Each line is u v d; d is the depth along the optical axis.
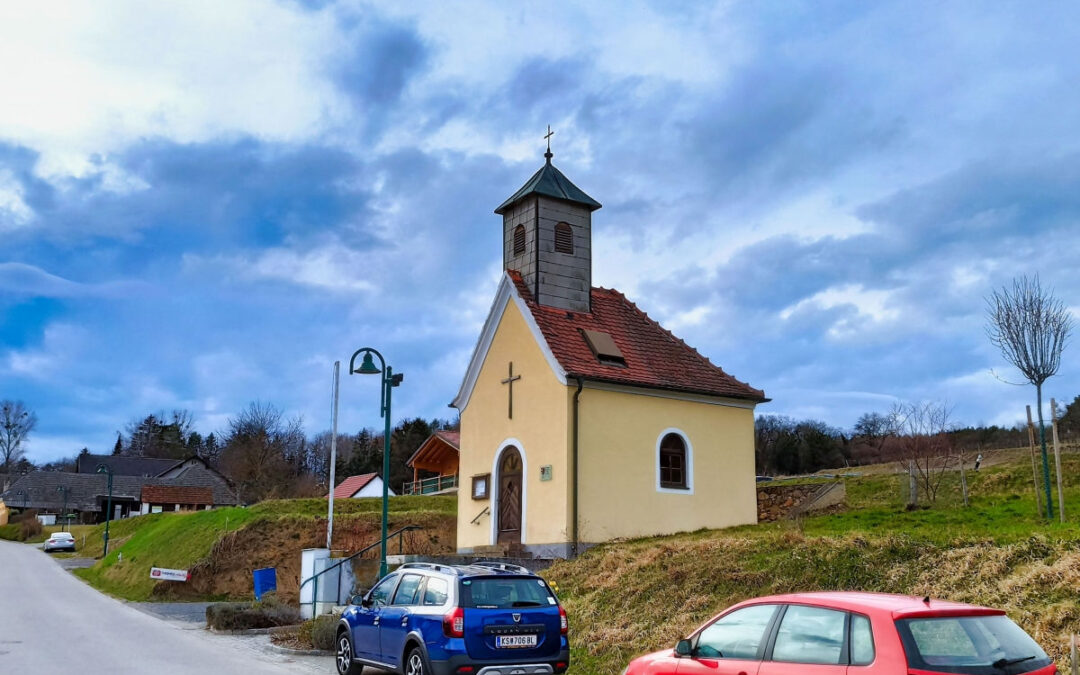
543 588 12.16
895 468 37.72
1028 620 10.66
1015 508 19.66
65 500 84.75
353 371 20.75
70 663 15.35
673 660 8.69
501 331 25.44
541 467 23.06
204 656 16.41
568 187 26.19
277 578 31.80
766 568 14.62
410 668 11.91
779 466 76.62
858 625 7.11
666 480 24.16
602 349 24.12
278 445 90.19
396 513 35.72
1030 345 17.69
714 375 26.33
